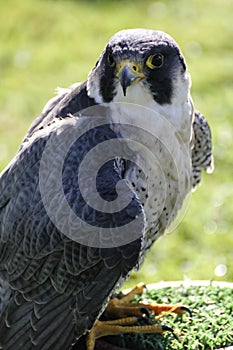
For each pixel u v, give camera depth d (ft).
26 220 27.35
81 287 26.91
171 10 84.17
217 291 31.94
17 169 28.37
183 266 45.98
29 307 27.30
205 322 29.53
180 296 31.86
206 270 45.34
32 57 75.46
